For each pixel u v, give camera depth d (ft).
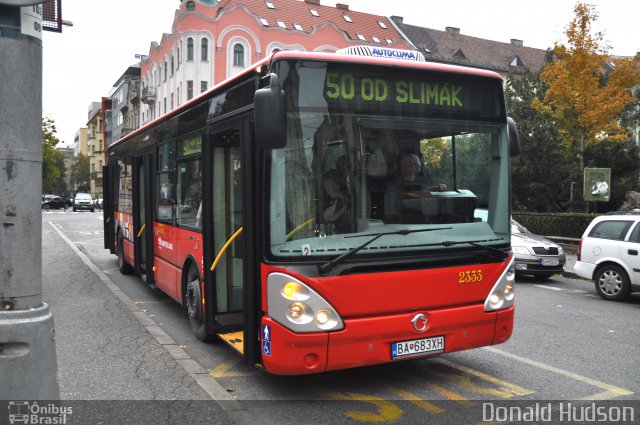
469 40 200.85
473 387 17.80
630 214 34.65
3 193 11.14
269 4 174.91
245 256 16.31
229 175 20.86
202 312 22.11
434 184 16.61
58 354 20.85
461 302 16.65
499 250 17.25
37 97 11.57
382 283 15.46
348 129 15.79
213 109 20.30
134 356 20.61
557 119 68.54
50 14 20.95
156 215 29.78
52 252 57.31
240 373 18.97
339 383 18.06
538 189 78.38
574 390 17.60
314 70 15.58
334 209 15.40
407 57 17.72
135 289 35.50
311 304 14.76
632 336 24.90
